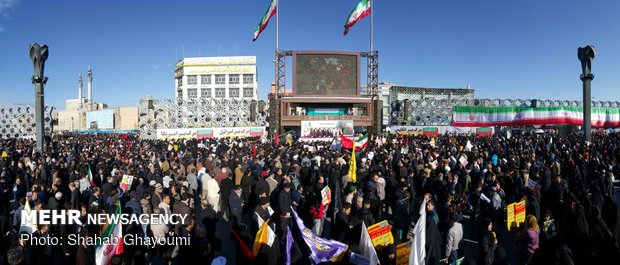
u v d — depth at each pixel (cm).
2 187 1156
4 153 2066
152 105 4534
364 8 3850
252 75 10338
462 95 6744
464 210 1098
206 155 2017
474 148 2389
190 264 711
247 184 1368
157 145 3002
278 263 761
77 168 1538
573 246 796
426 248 730
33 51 2367
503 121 4522
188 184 1371
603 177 1341
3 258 756
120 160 1884
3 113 4912
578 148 2262
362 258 633
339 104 4869
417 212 977
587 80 2947
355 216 792
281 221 978
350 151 2242
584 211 902
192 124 4700
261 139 3853
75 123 10306
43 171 1499
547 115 4384
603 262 702
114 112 9369
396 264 663
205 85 10381
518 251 802
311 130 4069
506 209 1037
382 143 3086
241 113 4775
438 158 1777
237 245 754
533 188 1131
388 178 1300
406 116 4825
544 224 800
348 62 4662
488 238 722
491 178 1170
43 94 2422
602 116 4488
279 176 1352
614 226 859
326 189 1034
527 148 2398
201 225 735
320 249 650
